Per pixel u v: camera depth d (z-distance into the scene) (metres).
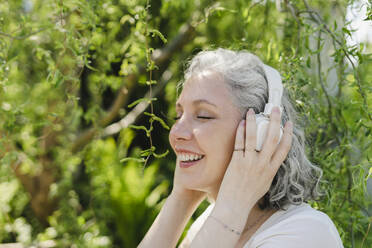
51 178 3.24
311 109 1.86
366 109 1.63
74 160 2.87
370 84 1.71
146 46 1.67
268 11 2.23
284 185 1.24
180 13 2.85
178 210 1.45
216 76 1.21
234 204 1.13
